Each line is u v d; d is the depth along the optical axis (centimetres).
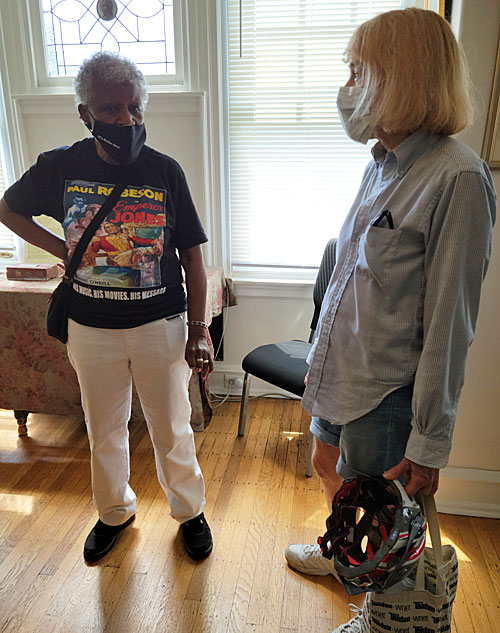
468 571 167
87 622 149
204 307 160
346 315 113
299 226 270
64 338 153
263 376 223
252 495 206
